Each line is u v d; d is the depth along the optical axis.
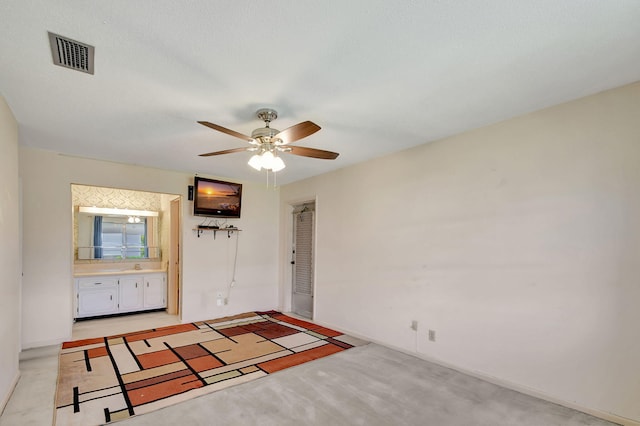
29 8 1.41
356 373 3.04
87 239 5.54
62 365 3.17
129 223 5.92
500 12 1.45
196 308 4.96
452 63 1.88
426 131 3.09
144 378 2.90
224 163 4.32
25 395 2.55
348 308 4.34
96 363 3.23
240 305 5.41
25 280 3.63
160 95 2.28
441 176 3.31
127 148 3.62
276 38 1.63
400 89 2.21
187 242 4.90
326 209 4.79
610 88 2.26
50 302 3.79
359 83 2.12
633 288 2.17
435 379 2.92
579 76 2.07
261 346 3.79
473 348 3.00
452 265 3.19
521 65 1.91
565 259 2.47
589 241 2.36
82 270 5.47
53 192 3.82
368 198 4.12
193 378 2.91
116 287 5.17
